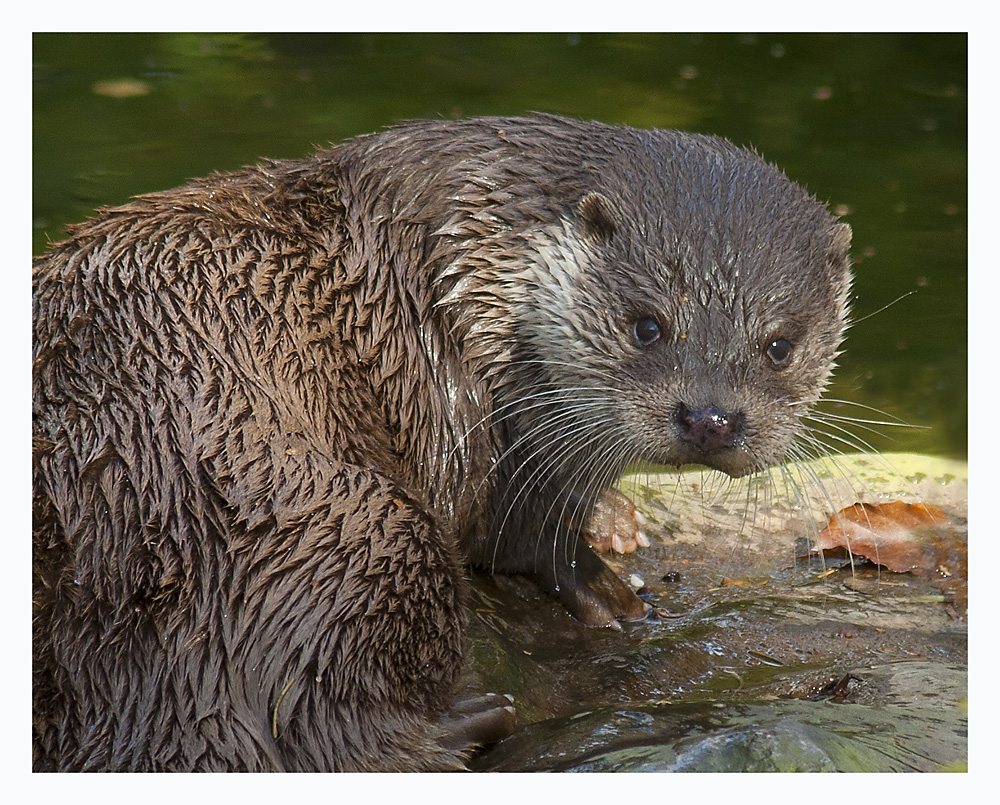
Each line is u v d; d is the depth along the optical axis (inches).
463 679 272.5
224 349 255.9
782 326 283.0
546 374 295.1
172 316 255.1
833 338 301.3
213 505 238.2
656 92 657.6
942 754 231.3
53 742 227.5
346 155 308.0
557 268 288.4
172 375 247.0
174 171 538.0
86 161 545.0
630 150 301.3
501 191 293.6
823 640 304.5
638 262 282.7
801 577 343.9
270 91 634.2
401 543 251.0
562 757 238.5
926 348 467.5
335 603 241.0
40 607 229.8
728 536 364.2
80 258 262.8
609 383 285.3
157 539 232.8
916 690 268.2
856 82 681.0
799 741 222.7
